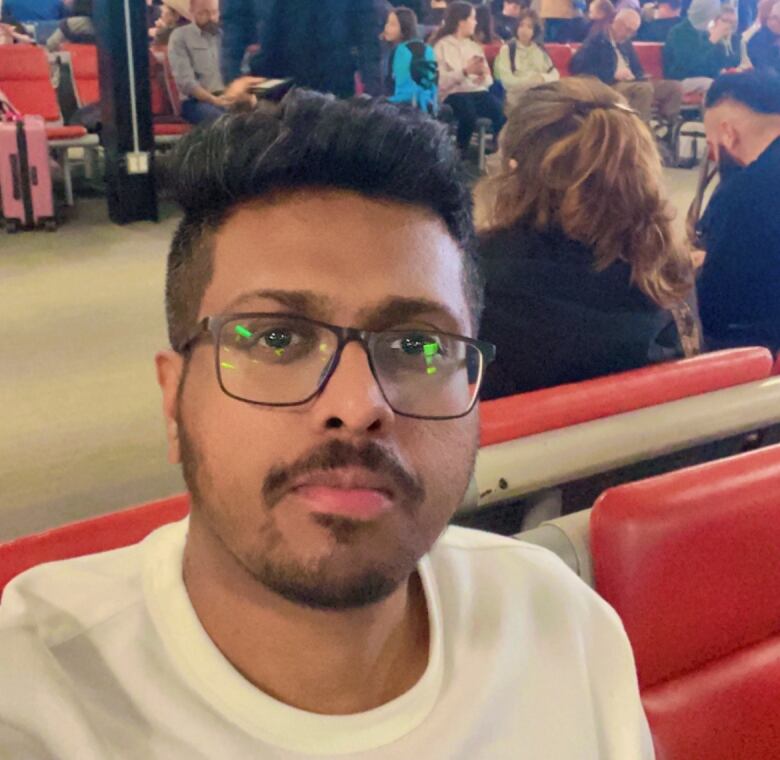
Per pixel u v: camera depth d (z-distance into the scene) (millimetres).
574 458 1795
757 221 2834
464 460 656
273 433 596
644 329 2320
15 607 710
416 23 3271
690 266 2396
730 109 2908
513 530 1923
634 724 861
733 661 1276
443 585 838
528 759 784
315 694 696
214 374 620
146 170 4859
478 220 2102
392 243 640
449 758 727
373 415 587
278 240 630
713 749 1205
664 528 1181
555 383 2273
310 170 635
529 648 839
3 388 2998
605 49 3783
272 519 600
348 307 620
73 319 3590
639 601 1178
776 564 1294
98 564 770
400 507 609
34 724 635
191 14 4957
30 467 2564
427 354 644
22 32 5863
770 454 1360
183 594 706
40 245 4535
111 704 670
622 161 2133
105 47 4672
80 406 2926
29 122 4711
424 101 3342
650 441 1912
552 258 2166
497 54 3574
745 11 3854
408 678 754
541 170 2125
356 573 599
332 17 2930
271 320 615
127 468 2602
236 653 694
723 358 2182
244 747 670
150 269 4207
